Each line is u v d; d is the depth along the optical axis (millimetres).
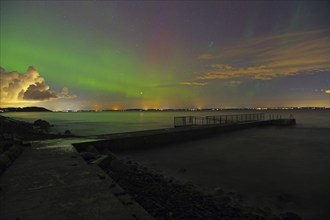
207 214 6812
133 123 68188
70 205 4852
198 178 12211
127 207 4848
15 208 4699
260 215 7621
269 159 17141
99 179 6801
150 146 22094
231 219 6832
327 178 12344
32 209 4648
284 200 9297
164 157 17703
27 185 6207
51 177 6992
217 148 21703
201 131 28688
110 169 10859
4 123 32469
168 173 13141
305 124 56938
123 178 9508
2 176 7086
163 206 6836
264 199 9406
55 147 13414
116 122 75000
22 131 28328
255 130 38844
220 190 9859
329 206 8820
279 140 27250
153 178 10859
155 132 24547
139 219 4355
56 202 5020
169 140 24109
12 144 12477
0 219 4203
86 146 16000
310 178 12336
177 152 19766
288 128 44188
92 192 5656
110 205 4863
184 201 7809
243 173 13258
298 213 8234
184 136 26047
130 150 20172
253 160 16781
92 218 4262
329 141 26562
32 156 10578
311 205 8906
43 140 17234
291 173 13297
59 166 8508
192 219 6145
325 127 47000
